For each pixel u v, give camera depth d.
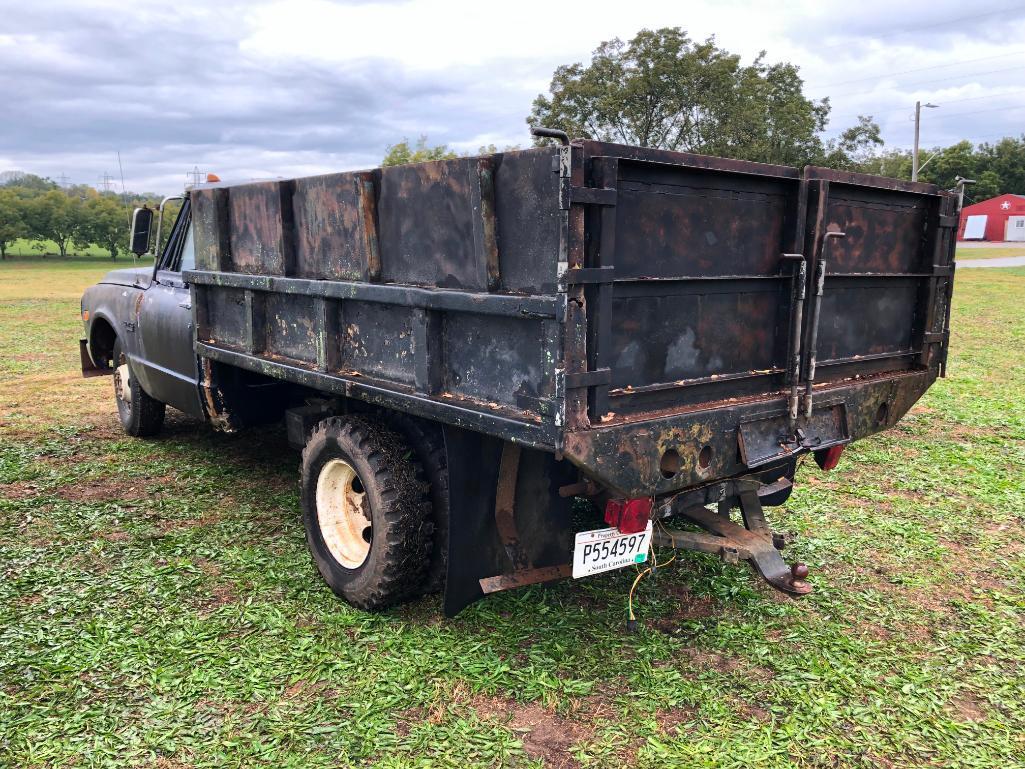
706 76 37.06
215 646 3.46
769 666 3.36
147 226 6.21
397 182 3.28
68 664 3.30
